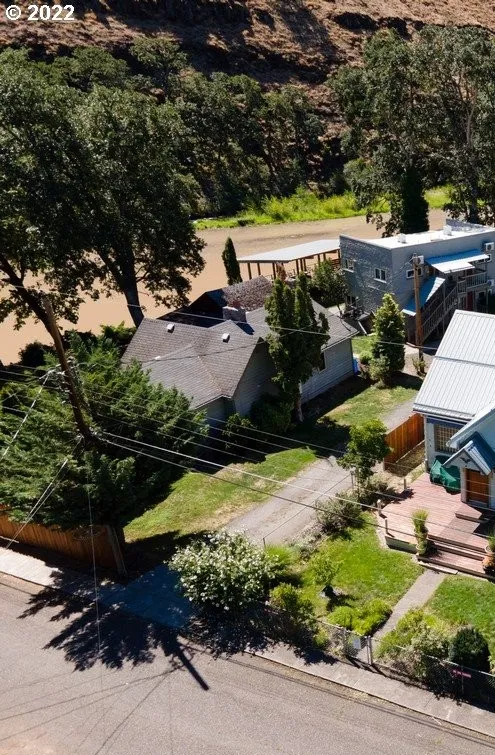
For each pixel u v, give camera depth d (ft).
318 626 69.67
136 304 163.22
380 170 211.41
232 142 324.80
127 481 76.69
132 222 154.71
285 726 60.95
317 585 78.28
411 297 152.76
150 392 86.33
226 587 73.77
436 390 94.17
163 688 67.10
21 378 138.62
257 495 99.66
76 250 148.25
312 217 299.79
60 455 77.61
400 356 128.67
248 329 123.03
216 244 263.29
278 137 346.54
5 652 75.10
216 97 319.06
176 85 325.21
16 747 62.28
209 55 371.97
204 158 318.24
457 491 90.68
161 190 157.07
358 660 67.15
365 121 231.91
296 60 391.04
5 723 65.26
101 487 75.72
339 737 59.11
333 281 170.19
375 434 92.22
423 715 60.23
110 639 74.95
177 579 82.94
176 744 60.49
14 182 142.31
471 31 189.88
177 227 157.48
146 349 131.13
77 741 62.13
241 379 114.62
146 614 78.02
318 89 383.45
